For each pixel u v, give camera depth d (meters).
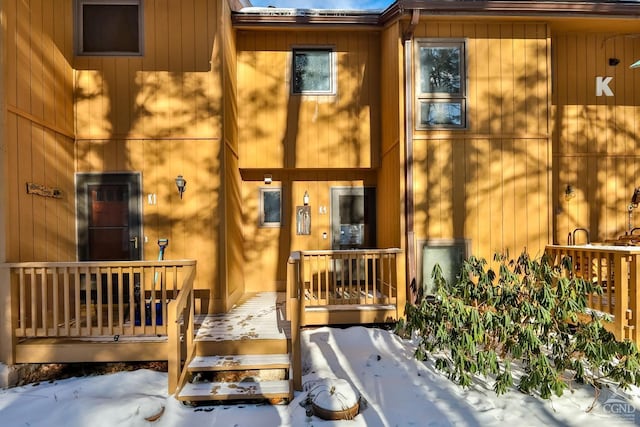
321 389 3.23
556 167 6.07
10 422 3.02
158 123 5.24
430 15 5.11
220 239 5.23
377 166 6.27
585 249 4.54
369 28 6.01
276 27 5.95
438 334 3.56
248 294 6.32
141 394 3.41
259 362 3.71
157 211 5.25
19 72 4.05
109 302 3.75
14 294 3.76
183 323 4.04
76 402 3.17
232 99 5.78
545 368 3.17
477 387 3.53
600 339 3.37
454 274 5.27
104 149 5.21
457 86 5.36
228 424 3.05
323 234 6.59
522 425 2.99
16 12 4.02
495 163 5.35
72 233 5.07
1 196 3.78
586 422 3.02
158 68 5.23
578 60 6.06
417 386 3.56
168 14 5.23
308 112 6.22
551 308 3.45
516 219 5.34
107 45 5.24
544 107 5.39
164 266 3.81
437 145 5.31
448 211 5.30
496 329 3.57
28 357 3.78
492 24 5.35
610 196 6.12
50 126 4.60
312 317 4.75
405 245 5.23
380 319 4.84
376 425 3.01
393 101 5.54
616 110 6.13
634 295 3.93
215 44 5.25
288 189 6.57
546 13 5.19
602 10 5.19
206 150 5.26
